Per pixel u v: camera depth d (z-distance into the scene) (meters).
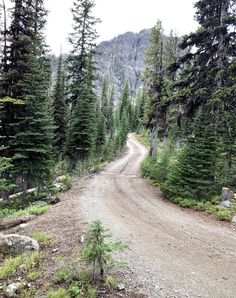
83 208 15.02
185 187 17.61
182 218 14.25
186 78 21.61
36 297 6.84
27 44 22.08
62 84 38.56
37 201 19.16
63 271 7.58
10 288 7.14
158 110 30.42
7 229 12.47
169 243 10.64
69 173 30.05
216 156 18.33
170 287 7.39
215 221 13.97
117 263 8.05
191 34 20.41
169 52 33.22
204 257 9.53
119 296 6.82
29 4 22.66
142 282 7.54
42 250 9.50
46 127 21.88
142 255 9.32
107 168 36.22
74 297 6.71
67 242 9.92
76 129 31.67
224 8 19.56
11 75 21.20
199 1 20.62
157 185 23.42
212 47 20.44
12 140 21.03
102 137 52.09
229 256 9.72
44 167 21.89
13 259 8.61
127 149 68.19
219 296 7.09
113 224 12.41
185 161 18.08
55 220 12.88
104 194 19.36
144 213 14.83
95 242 7.21
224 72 18.45
